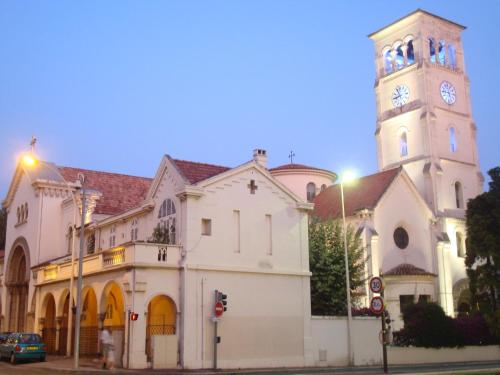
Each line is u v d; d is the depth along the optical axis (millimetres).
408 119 61469
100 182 55750
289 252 36000
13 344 33812
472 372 25219
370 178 55219
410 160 60000
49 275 41969
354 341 36875
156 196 36406
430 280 50312
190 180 33625
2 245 84750
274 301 34625
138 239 39125
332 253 41125
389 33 66125
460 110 63031
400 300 48562
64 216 52281
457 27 66000
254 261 34344
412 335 40281
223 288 32750
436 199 56750
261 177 35812
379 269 48531
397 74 63781
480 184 62000
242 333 32938
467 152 62188
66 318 39594
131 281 30266
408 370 30891
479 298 41844
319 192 60906
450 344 41469
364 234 48375
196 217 32656
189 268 31594
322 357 35438
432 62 62469
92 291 39094
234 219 34188
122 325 33094
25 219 55125
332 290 40156
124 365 29688
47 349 41281
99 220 45938
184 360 30438
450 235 55031
